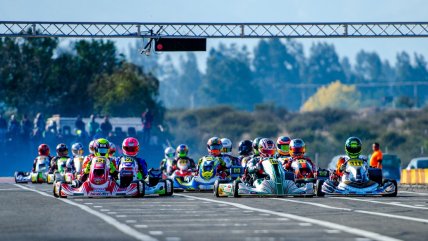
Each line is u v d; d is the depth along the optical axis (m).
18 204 73.81
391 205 70.69
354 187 84.88
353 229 51.19
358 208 67.38
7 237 47.94
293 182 84.12
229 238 47.06
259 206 69.81
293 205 70.81
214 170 103.69
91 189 83.75
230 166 101.56
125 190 84.25
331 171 91.06
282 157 95.00
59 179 103.50
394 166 191.38
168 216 60.31
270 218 58.53
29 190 105.62
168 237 47.44
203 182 102.88
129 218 58.78
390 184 85.31
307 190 83.69
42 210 66.31
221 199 80.50
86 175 86.31
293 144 92.81
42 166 136.88
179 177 104.06
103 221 56.50
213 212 63.72
